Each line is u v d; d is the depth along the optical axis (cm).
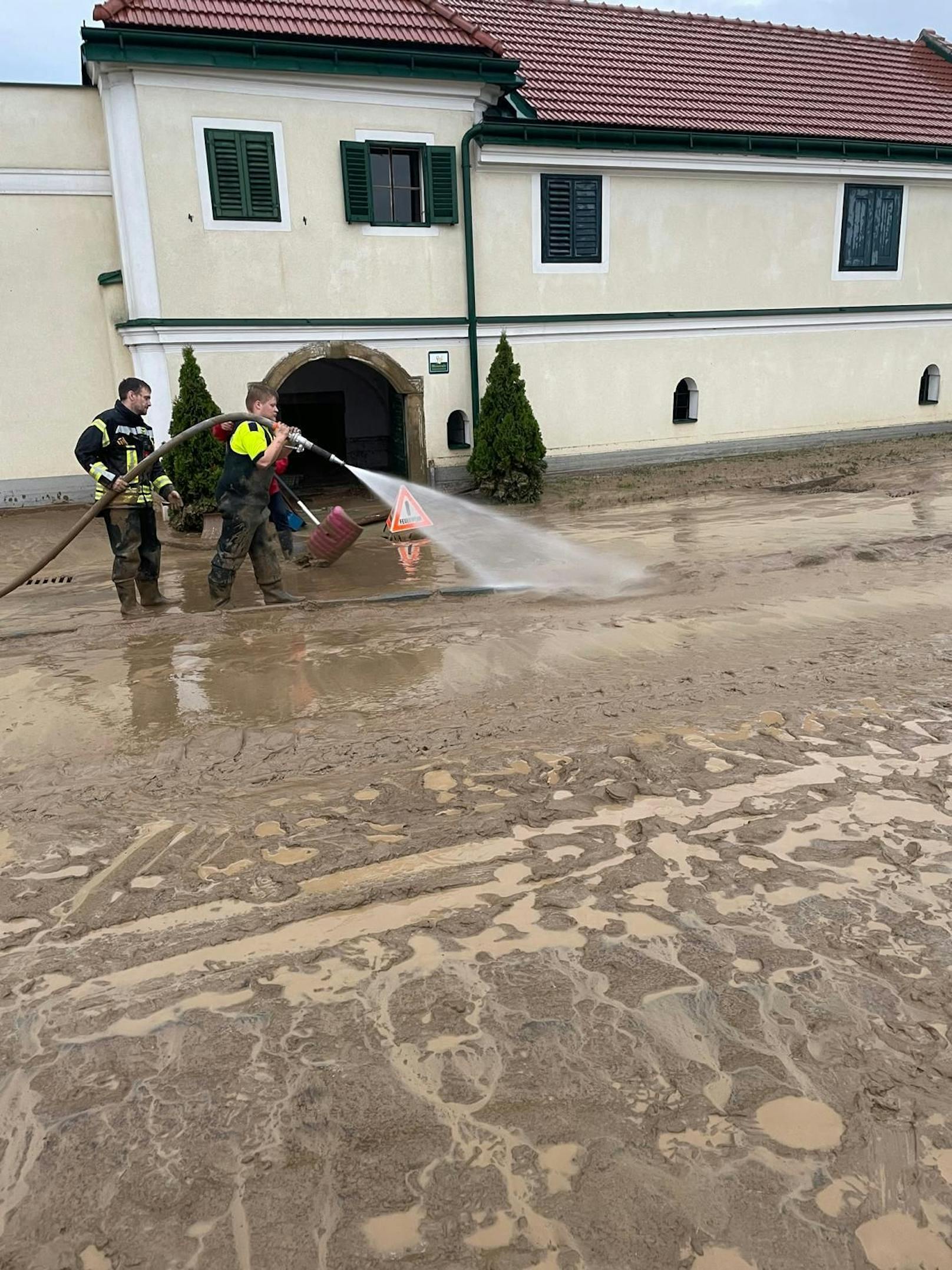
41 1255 200
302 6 1217
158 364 1194
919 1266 192
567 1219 204
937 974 280
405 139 1262
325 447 1662
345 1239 201
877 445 1659
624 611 673
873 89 1752
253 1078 246
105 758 446
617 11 1731
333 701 508
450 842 360
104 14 1081
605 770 415
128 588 720
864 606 661
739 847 351
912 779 401
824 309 1619
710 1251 196
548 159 1357
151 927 312
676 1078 242
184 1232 204
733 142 1453
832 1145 221
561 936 302
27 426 1288
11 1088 245
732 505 1147
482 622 655
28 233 1241
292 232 1230
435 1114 233
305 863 348
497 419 1278
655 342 1512
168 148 1149
